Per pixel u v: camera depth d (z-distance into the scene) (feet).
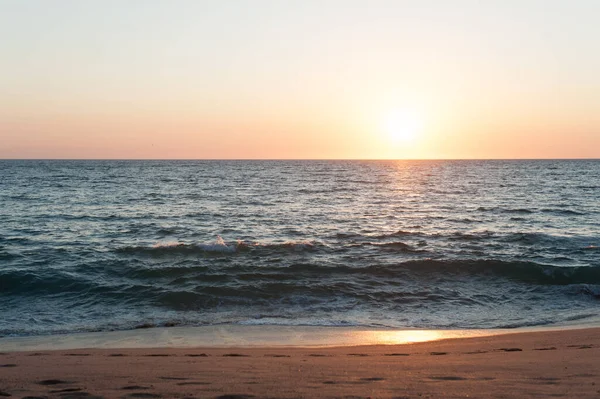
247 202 172.45
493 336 41.81
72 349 38.17
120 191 215.31
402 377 23.90
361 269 70.44
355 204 168.04
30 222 119.14
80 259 76.28
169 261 75.25
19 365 28.84
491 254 82.69
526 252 84.79
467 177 364.58
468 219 130.31
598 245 91.97
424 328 47.47
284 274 67.36
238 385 21.94
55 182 276.62
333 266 71.10
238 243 87.30
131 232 106.22
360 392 20.48
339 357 31.94
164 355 33.63
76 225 115.34
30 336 44.04
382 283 64.85
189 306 55.52
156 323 48.67
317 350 36.55
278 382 22.68
